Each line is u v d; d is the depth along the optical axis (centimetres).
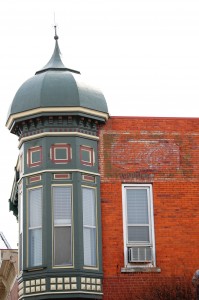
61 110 2423
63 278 2330
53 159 2427
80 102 2423
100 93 2511
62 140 2441
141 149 2520
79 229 2367
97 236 2408
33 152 2466
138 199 2488
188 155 2541
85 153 2458
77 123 2455
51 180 2408
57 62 2580
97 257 2389
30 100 2448
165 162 2522
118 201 2462
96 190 2453
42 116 2431
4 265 3547
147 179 2495
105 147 2498
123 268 2397
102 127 2516
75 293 2316
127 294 2375
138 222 2466
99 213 2433
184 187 2509
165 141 2541
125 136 2522
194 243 2462
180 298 2338
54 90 2433
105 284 2378
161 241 2452
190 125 2569
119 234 2434
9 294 3672
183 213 2486
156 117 2556
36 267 2359
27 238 2417
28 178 2461
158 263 2427
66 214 2391
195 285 1923
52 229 2367
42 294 2323
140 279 2397
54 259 2348
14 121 2498
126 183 2488
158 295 2345
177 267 2430
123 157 2502
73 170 2416
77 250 2348
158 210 2480
